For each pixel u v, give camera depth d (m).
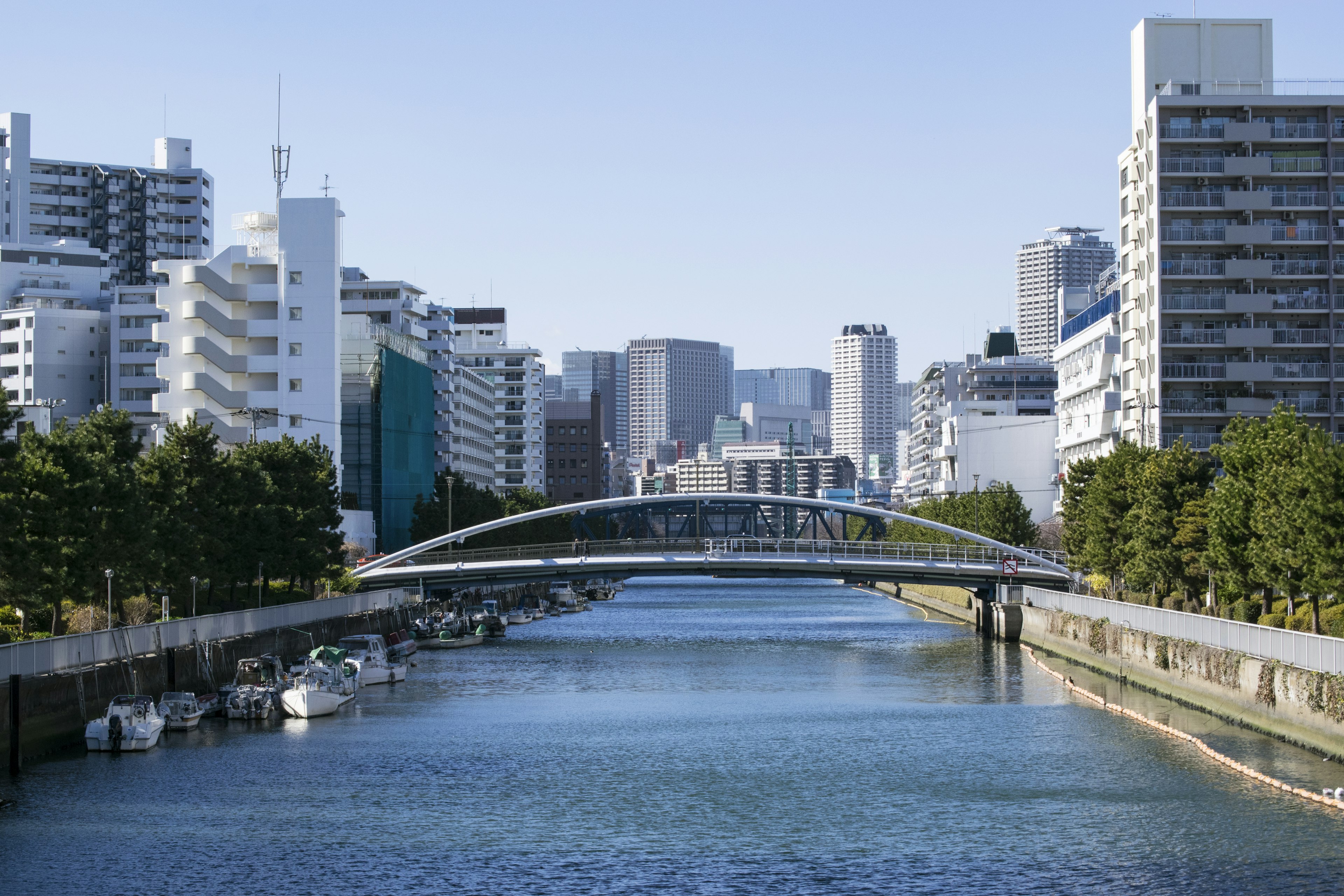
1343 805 59.06
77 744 72.00
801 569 141.88
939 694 98.00
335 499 125.75
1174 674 86.44
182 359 168.75
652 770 71.12
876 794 64.94
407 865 53.47
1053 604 125.44
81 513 76.75
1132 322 151.88
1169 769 67.94
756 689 103.00
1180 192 139.75
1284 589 76.44
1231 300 138.62
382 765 71.81
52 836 56.62
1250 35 147.88
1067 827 58.00
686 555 142.75
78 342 198.62
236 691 86.31
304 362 172.25
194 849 55.25
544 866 53.38
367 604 128.75
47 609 81.56
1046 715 86.38
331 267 173.25
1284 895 48.66
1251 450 83.50
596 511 168.50
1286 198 138.75
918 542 171.00
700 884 51.09
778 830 58.72
